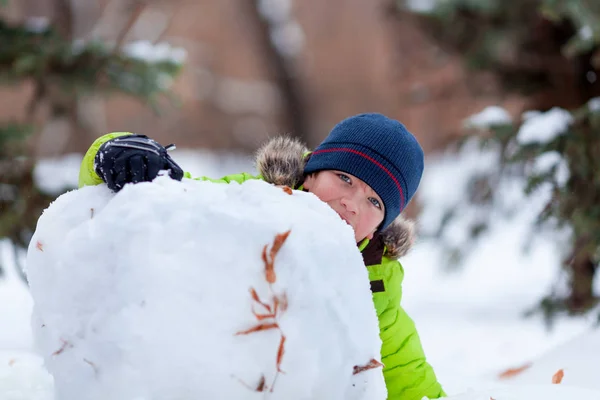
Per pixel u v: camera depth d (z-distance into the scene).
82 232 1.46
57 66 5.35
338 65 20.11
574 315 5.41
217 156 19.64
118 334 1.36
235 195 1.50
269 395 1.39
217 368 1.36
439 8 6.25
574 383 2.61
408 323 2.45
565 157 4.88
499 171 5.79
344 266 1.50
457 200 6.18
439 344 5.61
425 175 9.05
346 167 2.23
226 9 19.95
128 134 1.87
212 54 20.28
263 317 1.38
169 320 1.35
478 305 7.16
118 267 1.39
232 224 1.41
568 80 6.11
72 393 1.43
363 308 1.51
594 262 5.25
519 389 1.95
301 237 1.45
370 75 19.56
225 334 1.37
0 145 4.92
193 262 1.38
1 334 5.09
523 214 5.81
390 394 2.38
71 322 1.43
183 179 1.67
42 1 16.44
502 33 6.17
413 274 8.82
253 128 19.84
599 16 5.27
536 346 5.31
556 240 5.48
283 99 17.64
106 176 1.63
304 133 17.70
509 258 8.88
